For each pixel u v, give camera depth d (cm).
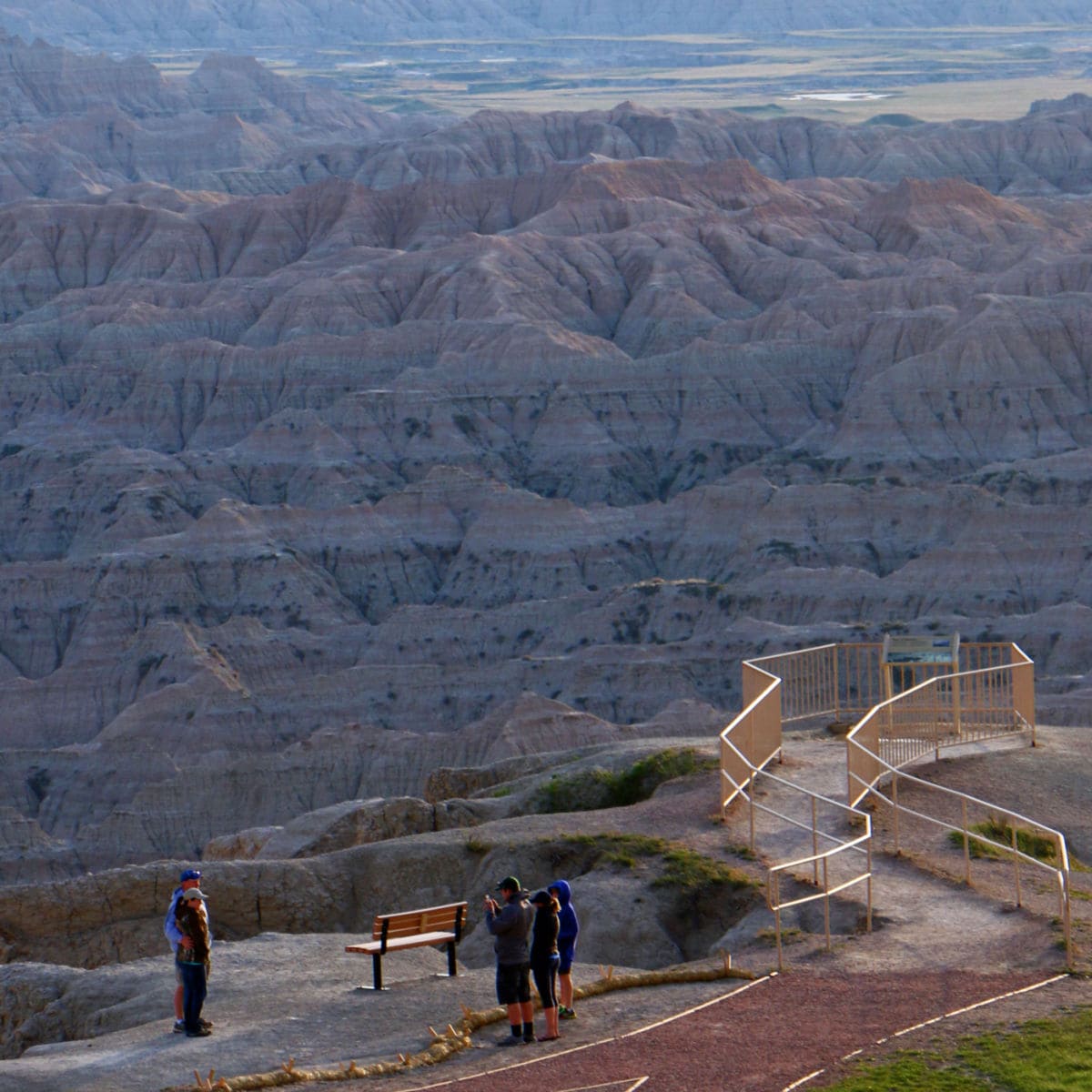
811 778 5794
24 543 19512
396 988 4059
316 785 11462
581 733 10419
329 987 4159
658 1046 3519
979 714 6500
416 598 17262
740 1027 3616
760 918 4581
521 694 12281
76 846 11506
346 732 11819
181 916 3816
